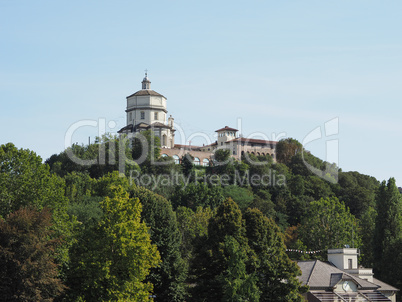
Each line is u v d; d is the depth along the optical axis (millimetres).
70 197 162875
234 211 99812
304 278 105938
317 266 109562
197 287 95000
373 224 157250
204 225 148500
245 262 93562
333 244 147375
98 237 85062
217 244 96688
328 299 102500
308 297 102562
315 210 154125
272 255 96062
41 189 102625
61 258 91938
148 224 109625
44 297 77375
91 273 81375
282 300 92062
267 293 92938
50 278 77188
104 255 83250
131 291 82812
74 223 105750
